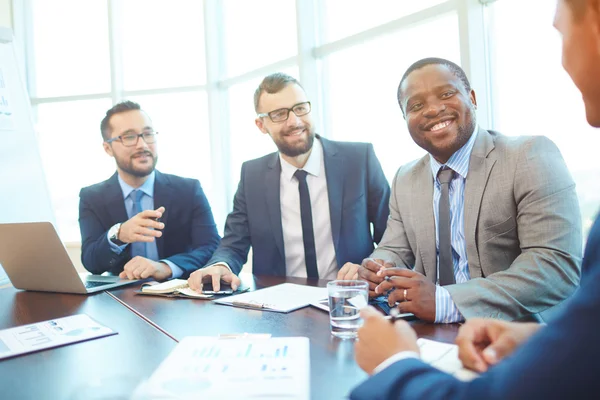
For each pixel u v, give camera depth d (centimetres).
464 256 141
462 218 141
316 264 193
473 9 239
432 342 83
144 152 223
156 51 412
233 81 399
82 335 100
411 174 158
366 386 54
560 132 217
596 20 50
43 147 419
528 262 112
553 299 109
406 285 104
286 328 100
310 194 196
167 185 229
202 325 105
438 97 138
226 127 414
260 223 197
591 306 41
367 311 69
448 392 48
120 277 172
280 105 188
